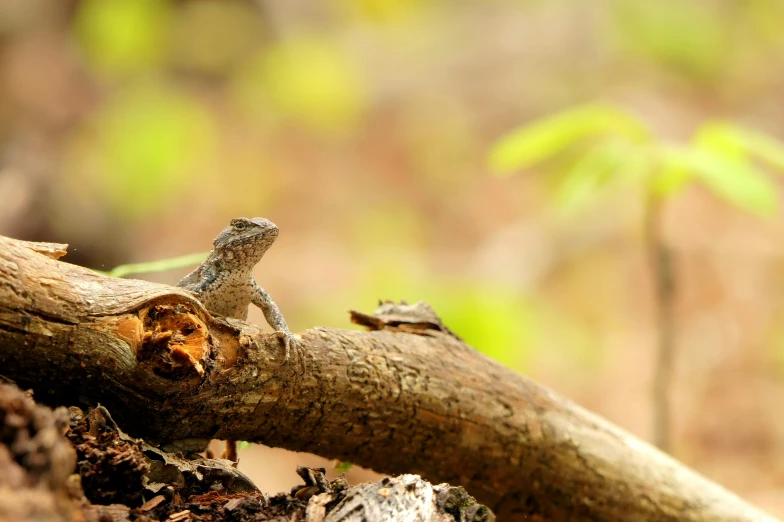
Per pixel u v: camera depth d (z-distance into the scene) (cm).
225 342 428
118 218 1692
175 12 2302
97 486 365
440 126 2167
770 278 1620
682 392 1374
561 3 2483
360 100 2219
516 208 1936
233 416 449
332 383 471
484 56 2392
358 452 522
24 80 2014
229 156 1986
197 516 376
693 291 1623
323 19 2522
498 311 1405
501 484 559
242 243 549
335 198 1931
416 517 372
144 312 404
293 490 402
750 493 1161
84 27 2105
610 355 1502
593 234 1806
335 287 1588
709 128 746
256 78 2225
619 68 2344
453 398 519
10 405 298
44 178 1656
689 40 2292
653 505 579
